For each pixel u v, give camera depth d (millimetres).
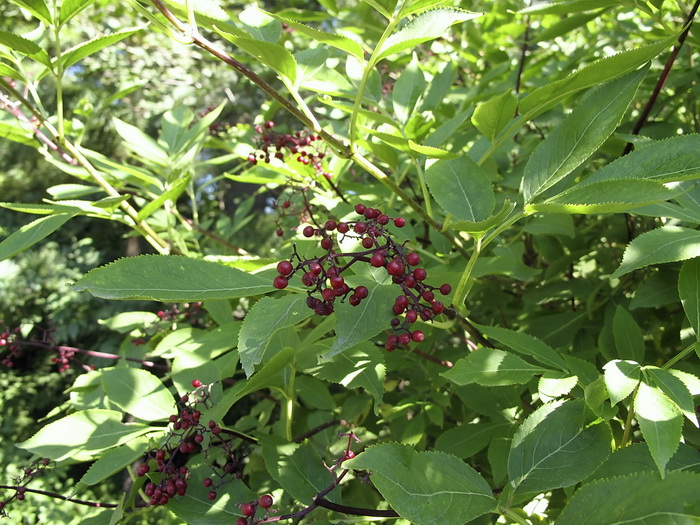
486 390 293
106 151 1723
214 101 1359
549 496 269
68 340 1493
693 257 210
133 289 183
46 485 964
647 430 160
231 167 1501
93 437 259
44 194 1915
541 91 226
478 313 461
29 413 1396
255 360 177
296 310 190
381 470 164
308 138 374
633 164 196
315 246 315
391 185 271
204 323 519
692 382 180
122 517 239
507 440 275
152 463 252
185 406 260
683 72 397
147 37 1195
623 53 196
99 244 1815
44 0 261
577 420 187
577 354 327
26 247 266
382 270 221
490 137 256
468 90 485
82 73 1282
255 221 1540
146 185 435
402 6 209
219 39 1123
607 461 188
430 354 363
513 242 366
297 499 237
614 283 375
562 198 187
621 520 146
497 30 519
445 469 173
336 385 526
